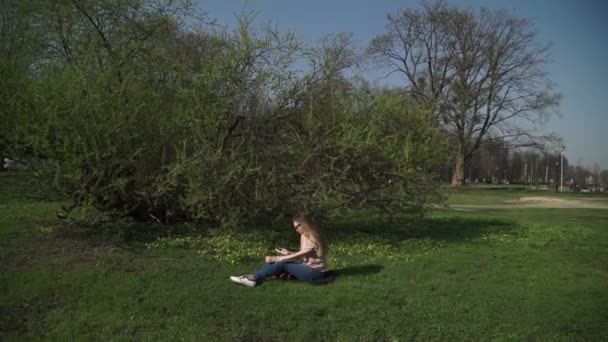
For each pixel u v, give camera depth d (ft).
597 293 23.85
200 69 32.48
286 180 32.32
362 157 32.37
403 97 35.83
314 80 33.01
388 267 27.07
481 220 54.34
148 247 29.12
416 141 34.78
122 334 17.57
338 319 19.12
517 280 25.86
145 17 34.63
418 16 162.09
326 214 34.14
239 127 31.73
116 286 21.59
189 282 22.74
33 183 31.58
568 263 30.76
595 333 19.01
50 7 33.96
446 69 165.07
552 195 153.99
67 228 32.35
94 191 29.84
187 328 17.90
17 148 29.37
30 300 20.16
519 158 329.72
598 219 64.54
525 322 19.63
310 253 23.50
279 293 21.59
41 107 29.22
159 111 31.78
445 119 162.09
